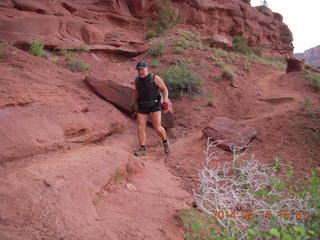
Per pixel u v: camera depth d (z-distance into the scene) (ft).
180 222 9.05
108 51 41.06
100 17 50.37
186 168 14.21
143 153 16.37
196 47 44.50
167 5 56.80
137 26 55.88
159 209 9.60
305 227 8.54
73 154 12.48
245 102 29.40
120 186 10.65
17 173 9.22
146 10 56.80
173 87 30.04
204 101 28.99
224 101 29.71
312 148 15.11
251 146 16.60
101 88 20.76
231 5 87.04
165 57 39.70
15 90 14.20
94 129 16.58
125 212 9.02
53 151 12.70
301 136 16.88
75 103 16.84
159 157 16.10
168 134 21.99
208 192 9.80
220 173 13.34
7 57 19.99
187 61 38.45
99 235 7.17
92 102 19.08
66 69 24.76
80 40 38.58
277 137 17.34
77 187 8.96
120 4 54.80
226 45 52.85
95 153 11.96
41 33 33.86
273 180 11.68
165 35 50.70
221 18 83.15
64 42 34.68
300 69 41.32
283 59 86.69
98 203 9.02
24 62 20.48
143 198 10.17
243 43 58.54
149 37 50.90
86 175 9.83
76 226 7.27
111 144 16.88
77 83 21.34
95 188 9.50
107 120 18.35
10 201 7.54
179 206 10.14
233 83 33.45
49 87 16.67
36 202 7.67
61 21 37.52
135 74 31.53
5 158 10.37
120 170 11.30
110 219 8.26
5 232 6.44
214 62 39.45
